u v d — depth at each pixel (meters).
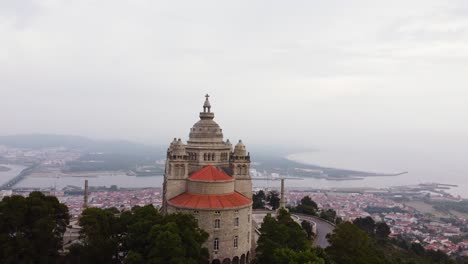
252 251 132.75
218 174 124.94
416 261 177.12
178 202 118.94
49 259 100.19
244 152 142.38
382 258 122.31
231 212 115.56
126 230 110.19
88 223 103.00
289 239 108.56
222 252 114.25
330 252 106.00
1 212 96.31
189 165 142.38
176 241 90.94
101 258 101.94
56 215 106.31
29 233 98.44
